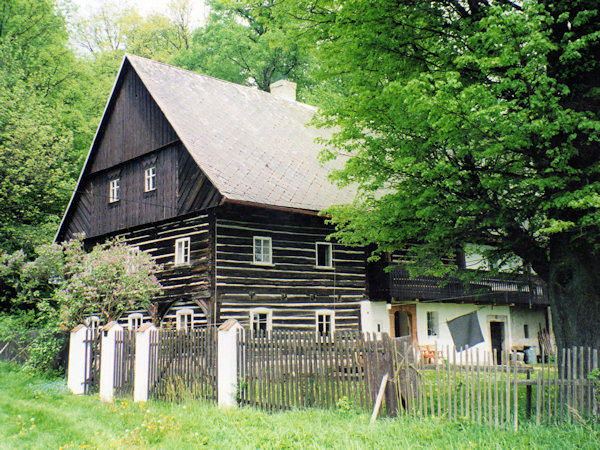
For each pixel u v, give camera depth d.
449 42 11.48
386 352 9.64
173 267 20.45
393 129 11.71
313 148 24.56
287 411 10.32
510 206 10.89
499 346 27.88
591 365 9.51
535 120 9.05
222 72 36.06
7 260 24.64
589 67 10.06
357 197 15.51
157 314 20.56
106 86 38.88
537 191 10.66
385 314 23.22
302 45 12.59
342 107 12.40
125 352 14.05
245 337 11.55
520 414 9.70
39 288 25.77
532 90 9.59
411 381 9.55
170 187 21.05
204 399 11.96
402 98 10.70
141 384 13.38
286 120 25.72
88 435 9.61
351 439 8.41
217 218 19.36
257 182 19.91
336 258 22.23
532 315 29.70
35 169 27.75
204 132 21.05
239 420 10.05
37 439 9.38
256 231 20.19
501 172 10.80
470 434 8.47
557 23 10.38
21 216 29.06
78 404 13.08
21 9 33.56
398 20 11.17
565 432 8.56
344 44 11.83
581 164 10.34
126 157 23.48
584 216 9.57
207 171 18.89
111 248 19.08
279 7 12.15
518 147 9.80
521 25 9.09
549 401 9.08
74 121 34.22
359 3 10.70
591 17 9.95
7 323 21.48
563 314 10.90
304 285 21.06
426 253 13.67
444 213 11.48
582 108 10.13
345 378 10.08
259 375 11.20
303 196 20.70
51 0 34.34
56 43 34.94
